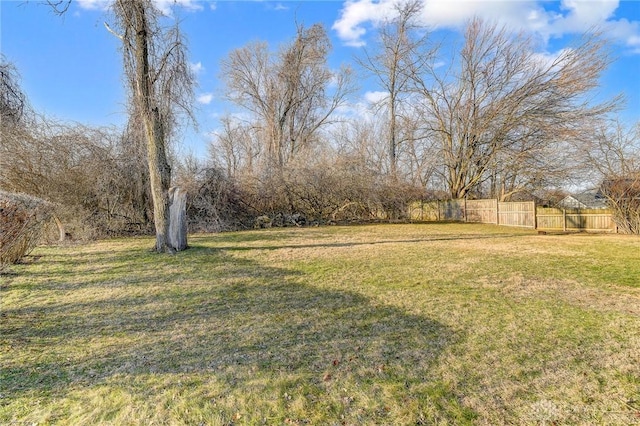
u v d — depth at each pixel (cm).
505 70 2155
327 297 496
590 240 1203
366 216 2133
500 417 224
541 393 251
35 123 1198
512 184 2359
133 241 1122
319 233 1448
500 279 598
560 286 551
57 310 443
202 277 620
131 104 957
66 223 1167
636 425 214
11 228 572
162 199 881
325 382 267
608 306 449
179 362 301
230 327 384
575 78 1894
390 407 235
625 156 1506
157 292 526
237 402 241
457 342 340
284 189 1889
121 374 280
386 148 2645
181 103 889
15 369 289
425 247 1005
